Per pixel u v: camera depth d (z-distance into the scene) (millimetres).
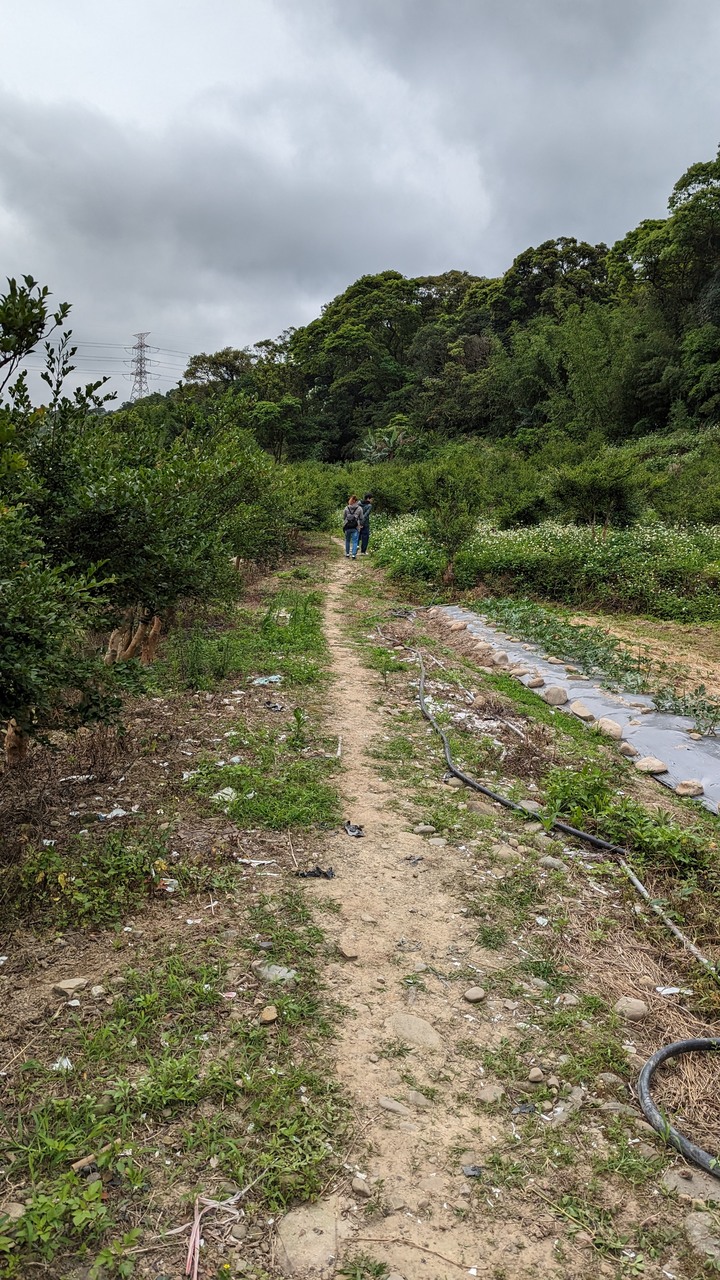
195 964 3307
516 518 20906
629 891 4211
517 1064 2879
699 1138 2592
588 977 3465
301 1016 3033
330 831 4723
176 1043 2812
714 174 39281
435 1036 3000
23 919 3561
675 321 42719
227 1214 2184
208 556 7125
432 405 53781
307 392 54781
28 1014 2934
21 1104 2504
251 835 4570
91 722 4609
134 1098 2531
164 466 6523
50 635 3824
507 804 5273
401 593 14727
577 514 19797
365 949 3545
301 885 4055
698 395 35625
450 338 59500
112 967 3260
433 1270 2074
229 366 53875
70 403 5352
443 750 6316
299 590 14328
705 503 20719
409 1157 2436
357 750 6195
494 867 4402
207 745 6012
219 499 8906
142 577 5750
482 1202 2293
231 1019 2980
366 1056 2865
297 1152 2385
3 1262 1989
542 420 45188
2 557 3984
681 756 6473
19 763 5352
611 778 5754
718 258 41500
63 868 3908
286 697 7500
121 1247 2002
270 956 3400
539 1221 2242
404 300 68125
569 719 7422
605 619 12750
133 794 5012
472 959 3535
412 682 8383
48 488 5383
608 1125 2607
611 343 38875
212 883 3953
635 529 18125
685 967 3541
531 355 45344
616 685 8578
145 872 3965
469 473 20750
